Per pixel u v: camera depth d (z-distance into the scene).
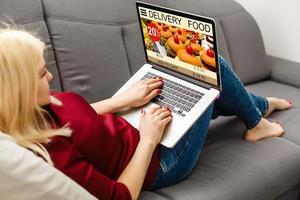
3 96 0.93
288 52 2.38
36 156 0.92
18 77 0.93
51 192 0.89
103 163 1.17
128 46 1.80
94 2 1.73
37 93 0.98
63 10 1.63
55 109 1.11
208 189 1.33
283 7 2.30
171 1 2.01
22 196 0.87
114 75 1.71
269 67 2.28
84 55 1.64
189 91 1.41
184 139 1.36
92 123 1.16
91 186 1.02
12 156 0.86
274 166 1.48
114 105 1.39
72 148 1.05
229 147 1.56
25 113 0.96
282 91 2.09
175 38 1.39
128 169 1.17
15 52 0.93
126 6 1.82
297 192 1.71
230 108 1.57
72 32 1.62
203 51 1.32
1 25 1.46
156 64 1.56
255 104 1.70
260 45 2.25
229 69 1.50
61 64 1.59
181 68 1.45
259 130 1.63
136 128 1.33
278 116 1.83
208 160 1.49
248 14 2.25
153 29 1.46
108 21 1.74
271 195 1.46
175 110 1.37
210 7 2.12
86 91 1.63
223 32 2.12
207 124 1.43
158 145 1.32
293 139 1.66
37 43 0.99
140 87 1.43
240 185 1.37
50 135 1.01
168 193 1.31
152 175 1.29
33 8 1.54
